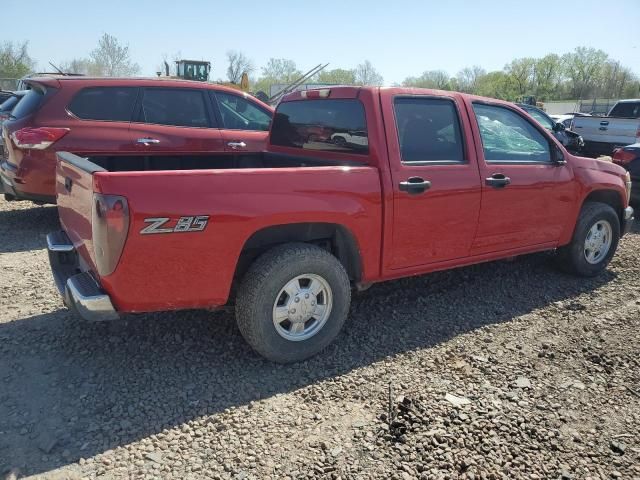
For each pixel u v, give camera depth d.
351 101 3.97
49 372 3.36
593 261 5.43
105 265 2.88
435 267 4.17
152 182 2.88
